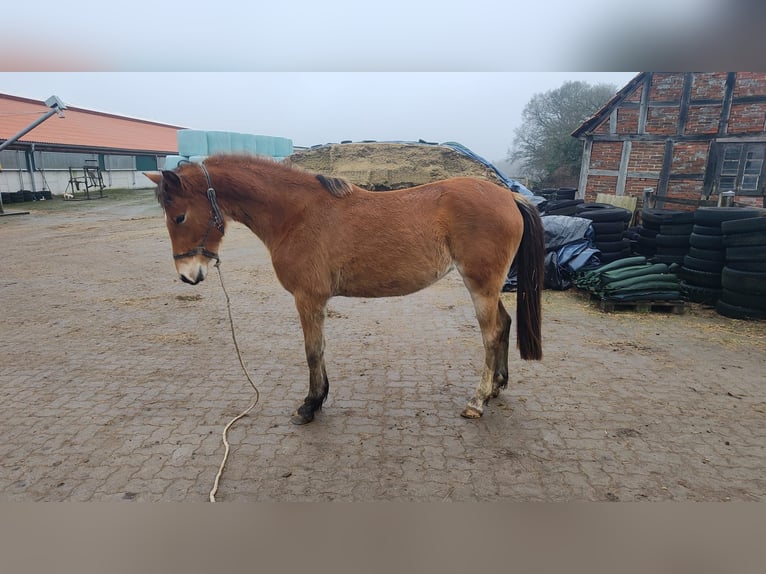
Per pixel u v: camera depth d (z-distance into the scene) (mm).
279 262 3080
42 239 11820
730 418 3225
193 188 3035
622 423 3174
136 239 11906
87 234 12734
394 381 3893
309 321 3107
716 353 4418
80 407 3449
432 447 2918
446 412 3365
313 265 3016
